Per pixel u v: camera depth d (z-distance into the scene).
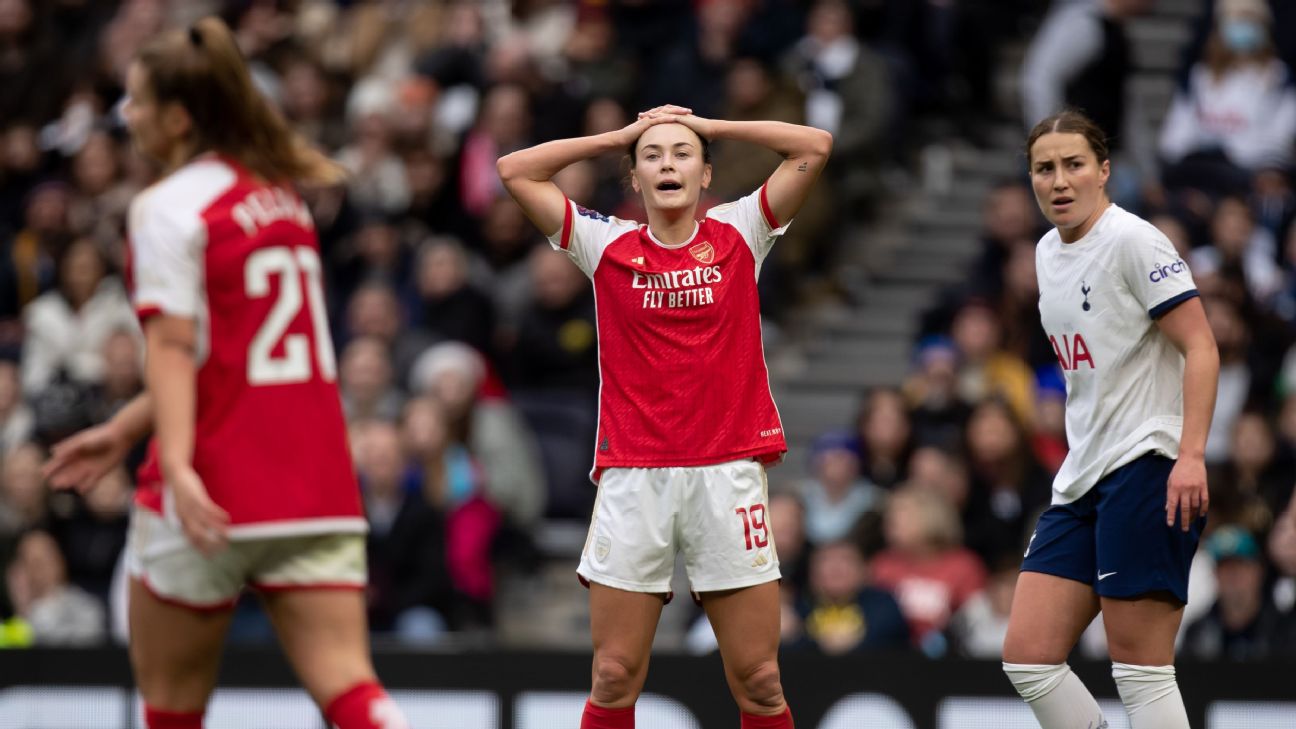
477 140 41.06
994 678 24.05
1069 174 17.03
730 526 16.67
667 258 17.00
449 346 34.81
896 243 41.16
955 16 42.72
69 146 45.81
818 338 39.28
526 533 33.47
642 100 42.84
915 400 33.91
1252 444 30.91
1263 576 28.41
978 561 30.06
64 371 35.59
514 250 39.56
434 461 32.38
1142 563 16.75
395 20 46.59
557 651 24.80
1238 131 39.97
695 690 24.33
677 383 16.72
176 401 14.13
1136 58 46.66
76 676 24.89
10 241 42.41
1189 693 23.81
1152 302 16.70
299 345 14.90
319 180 15.63
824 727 24.12
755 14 42.81
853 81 39.25
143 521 14.74
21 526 32.47
